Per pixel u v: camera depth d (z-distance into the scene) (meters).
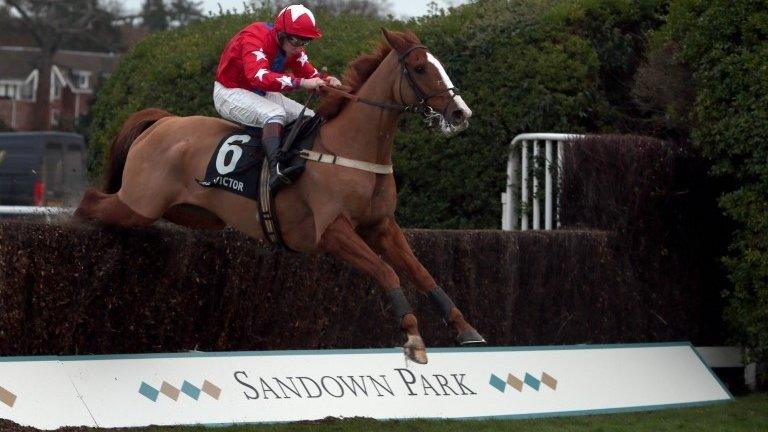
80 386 8.88
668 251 12.38
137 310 9.70
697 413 10.80
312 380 9.74
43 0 61.31
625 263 12.11
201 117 9.65
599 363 11.19
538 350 10.95
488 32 14.46
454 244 11.12
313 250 9.09
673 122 12.84
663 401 11.12
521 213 13.66
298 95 15.30
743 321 11.52
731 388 12.79
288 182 8.70
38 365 8.82
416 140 14.68
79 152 33.69
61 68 79.69
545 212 13.12
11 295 8.93
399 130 14.94
